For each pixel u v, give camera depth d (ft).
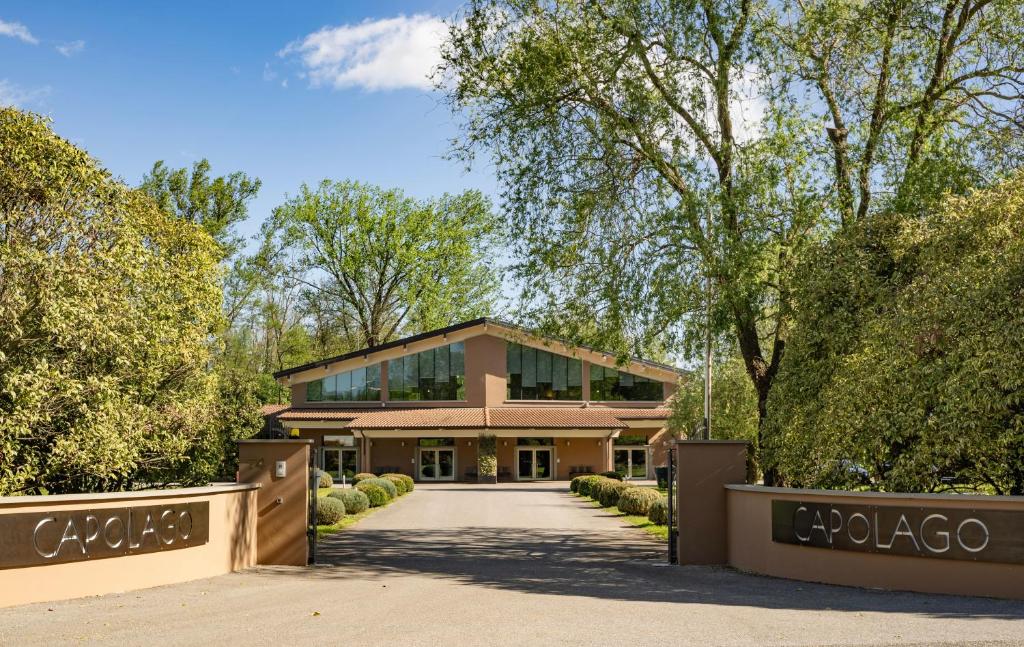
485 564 48.01
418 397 160.04
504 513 87.51
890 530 35.04
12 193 43.19
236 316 176.76
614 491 94.12
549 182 58.54
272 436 163.32
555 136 58.39
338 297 193.16
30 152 43.47
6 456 41.01
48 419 42.24
